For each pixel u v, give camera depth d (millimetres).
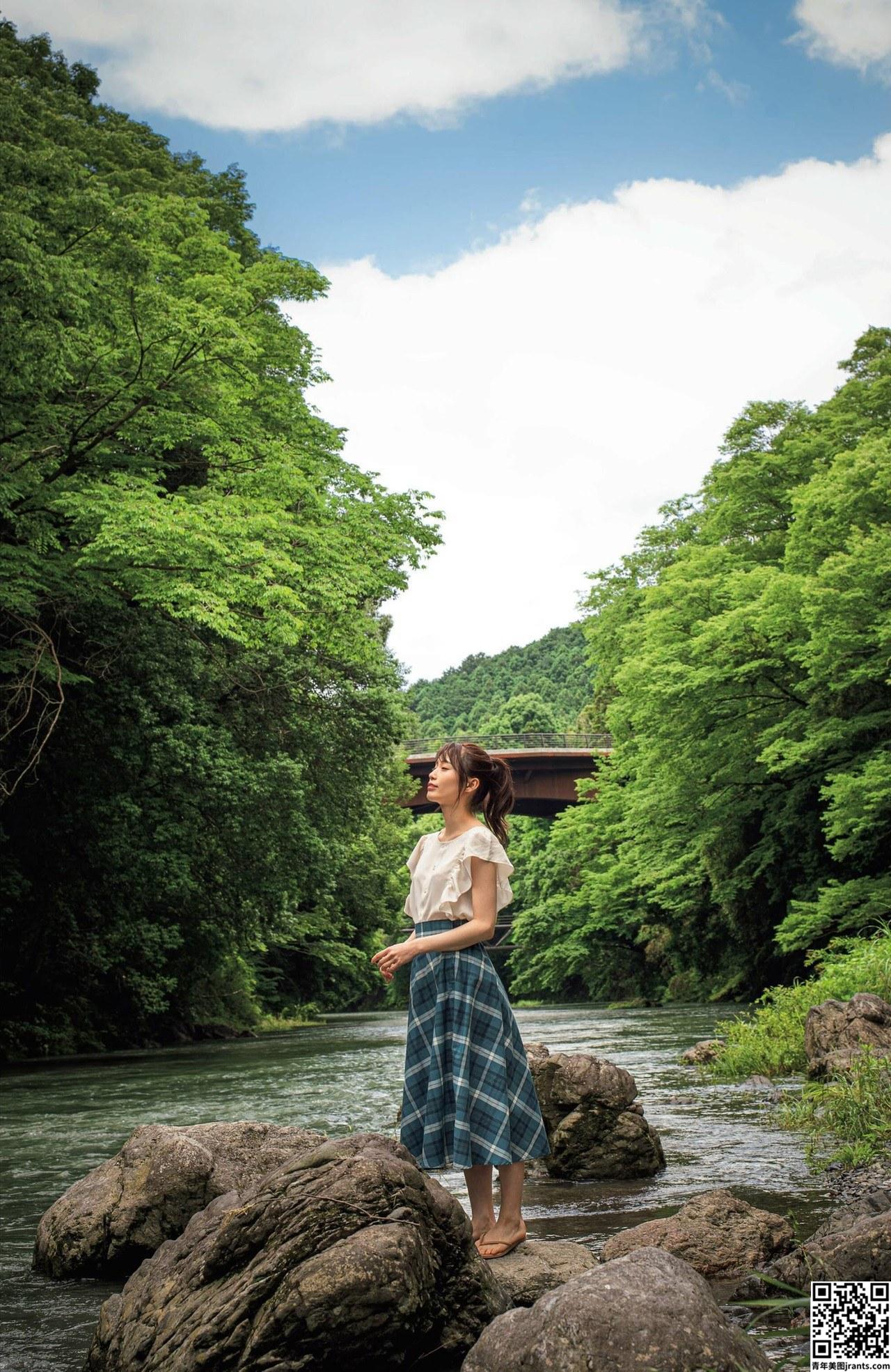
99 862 20969
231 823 21797
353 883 39500
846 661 22719
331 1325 2477
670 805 29109
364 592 19500
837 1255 3045
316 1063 14641
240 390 19219
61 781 20578
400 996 68625
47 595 18219
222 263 20734
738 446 30281
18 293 14898
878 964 12867
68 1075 14914
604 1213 4523
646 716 27406
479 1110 3350
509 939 63781
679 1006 32812
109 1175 4258
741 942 33281
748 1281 3268
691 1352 2166
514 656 190125
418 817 59125
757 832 29969
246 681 23734
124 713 20188
